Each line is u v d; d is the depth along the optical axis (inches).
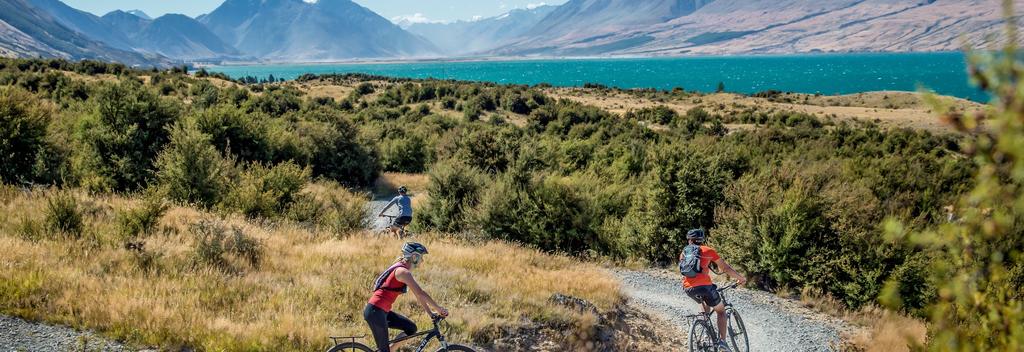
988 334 108.3
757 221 577.6
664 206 666.8
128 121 863.1
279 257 493.0
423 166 1440.7
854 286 510.9
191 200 737.0
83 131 856.9
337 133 1206.3
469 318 369.1
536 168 840.3
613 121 2876.5
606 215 743.1
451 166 797.9
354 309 371.2
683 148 698.2
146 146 863.7
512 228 713.0
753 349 410.6
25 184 701.3
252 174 826.2
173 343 296.8
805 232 547.8
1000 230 89.2
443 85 4325.8
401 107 3548.2
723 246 599.5
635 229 689.6
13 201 592.7
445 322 357.4
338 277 437.1
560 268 597.6
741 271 585.9
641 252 676.1
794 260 548.1
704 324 352.8
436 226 763.4
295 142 1183.6
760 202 583.2
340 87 4424.2
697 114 3280.0
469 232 721.0
